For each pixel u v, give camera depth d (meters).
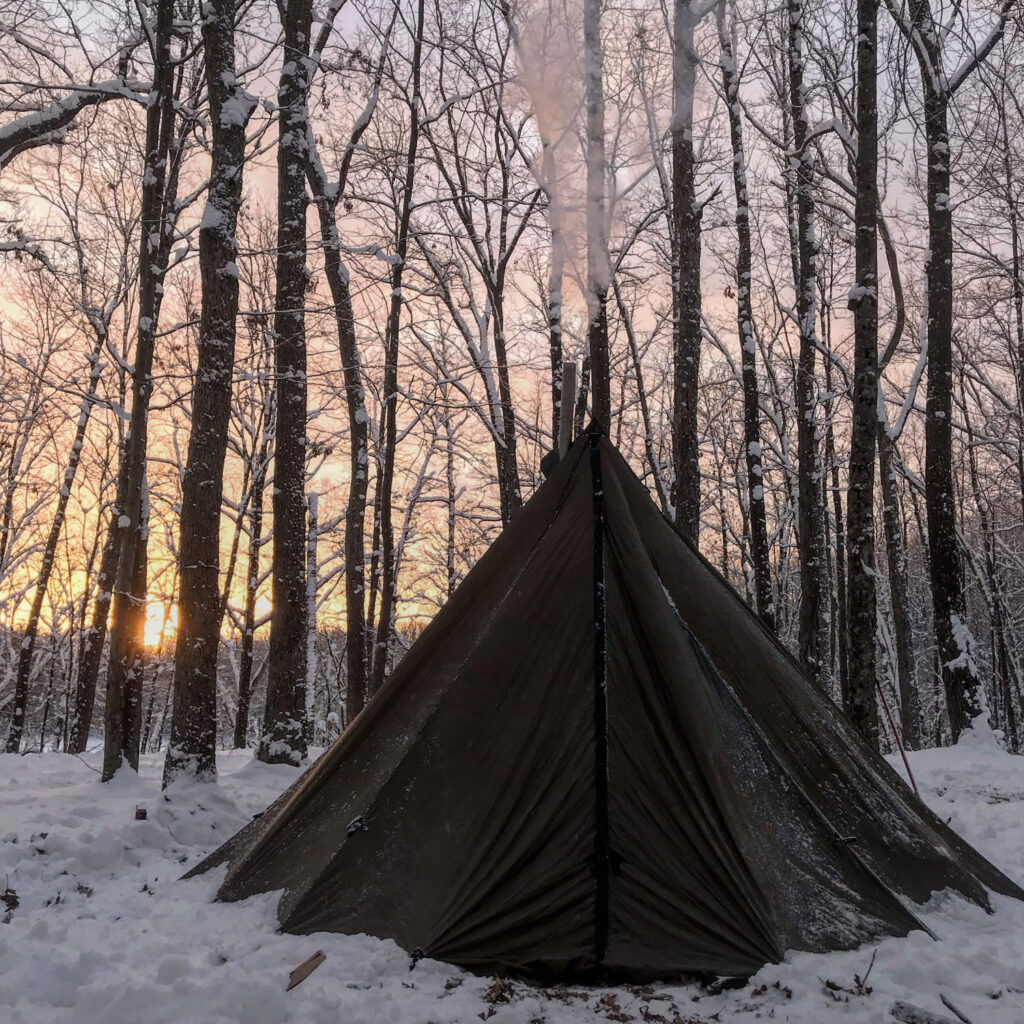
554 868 4.48
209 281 8.74
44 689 31.16
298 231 10.94
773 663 5.32
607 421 13.30
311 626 21.83
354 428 14.77
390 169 15.84
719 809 4.52
